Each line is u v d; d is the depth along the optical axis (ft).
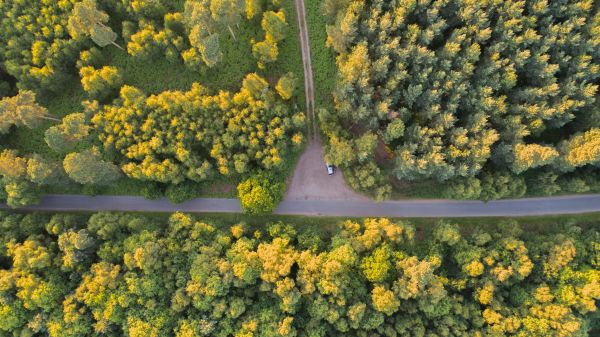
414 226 261.65
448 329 231.71
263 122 249.96
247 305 241.55
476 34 241.14
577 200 272.92
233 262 236.22
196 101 245.24
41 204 272.31
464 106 247.91
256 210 255.50
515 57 240.94
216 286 228.22
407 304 239.91
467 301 246.06
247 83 242.78
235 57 271.90
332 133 254.27
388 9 249.55
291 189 272.31
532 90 239.30
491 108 241.14
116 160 262.06
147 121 245.45
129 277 232.53
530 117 242.58
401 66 239.30
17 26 250.78
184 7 263.08
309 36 274.98
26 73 253.03
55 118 264.52
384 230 243.60
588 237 248.52
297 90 271.90
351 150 245.86
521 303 239.50
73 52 259.80
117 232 250.78
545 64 238.27
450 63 240.12
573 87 237.45
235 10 241.14
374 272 233.96
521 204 273.75
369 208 271.90
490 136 231.91
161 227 262.26
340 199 271.90
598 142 227.61
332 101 270.87
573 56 246.06
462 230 270.46
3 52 254.47
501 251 243.19
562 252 234.79
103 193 272.10
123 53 272.31
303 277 232.32
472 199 270.87
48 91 268.62
